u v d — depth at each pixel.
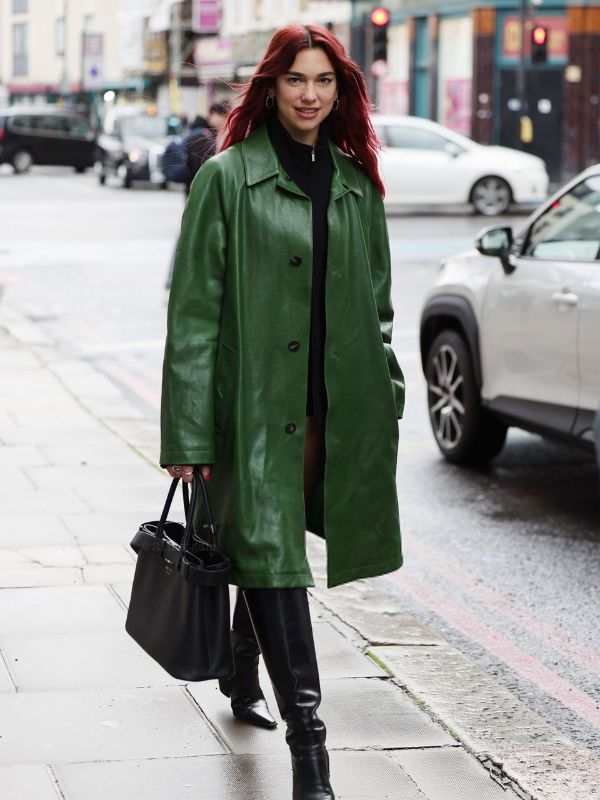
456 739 3.95
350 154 3.55
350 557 3.54
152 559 3.43
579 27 33.44
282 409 3.38
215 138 3.60
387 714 4.10
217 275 3.38
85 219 24.75
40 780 3.56
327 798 3.31
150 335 12.46
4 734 3.83
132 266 17.72
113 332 12.62
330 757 3.78
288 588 3.36
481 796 3.59
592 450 6.64
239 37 47.00
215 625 3.29
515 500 7.14
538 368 7.01
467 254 7.91
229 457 3.38
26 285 15.85
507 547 6.32
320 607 5.08
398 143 24.77
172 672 3.30
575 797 3.58
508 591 5.71
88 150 42.41
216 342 3.38
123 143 35.19
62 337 12.35
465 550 6.27
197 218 3.36
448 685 4.36
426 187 24.69
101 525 6.02
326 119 3.53
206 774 3.64
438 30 36.09
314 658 3.39
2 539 5.77
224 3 49.28
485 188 24.86
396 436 3.57
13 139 41.56
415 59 37.38
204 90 51.22
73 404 8.89
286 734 3.39
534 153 34.34
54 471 7.05
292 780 3.57
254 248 3.35
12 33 77.56
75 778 3.58
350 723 4.02
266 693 4.23
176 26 51.84
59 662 4.37
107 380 9.80
